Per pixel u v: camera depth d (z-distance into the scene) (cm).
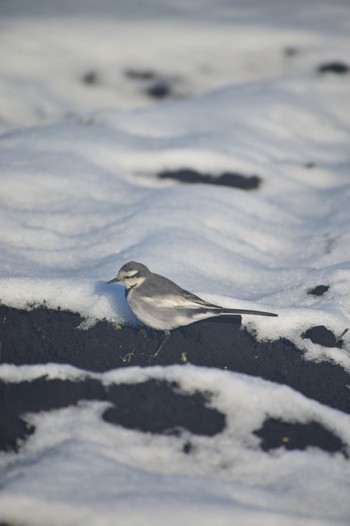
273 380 973
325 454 853
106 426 863
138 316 1007
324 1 2695
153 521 692
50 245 1290
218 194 1453
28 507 705
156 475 777
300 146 1777
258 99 1933
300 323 1061
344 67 2142
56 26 2311
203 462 827
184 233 1287
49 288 1102
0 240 1279
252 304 1082
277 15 2511
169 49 2230
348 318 1095
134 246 1255
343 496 782
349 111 1961
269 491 778
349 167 1686
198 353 1006
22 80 2027
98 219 1368
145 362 982
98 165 1566
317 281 1188
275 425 884
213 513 707
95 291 1102
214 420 884
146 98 2052
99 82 2083
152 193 1456
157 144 1658
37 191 1441
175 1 2692
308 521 712
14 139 1650
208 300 1075
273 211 1451
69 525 691
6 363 954
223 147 1655
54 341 1020
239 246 1302
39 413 876
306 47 2244
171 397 909
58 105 1955
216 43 2261
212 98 1955
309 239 1356
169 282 1012
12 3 2609
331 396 954
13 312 1075
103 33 2280
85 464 776
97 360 982
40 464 770
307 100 1973
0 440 834
